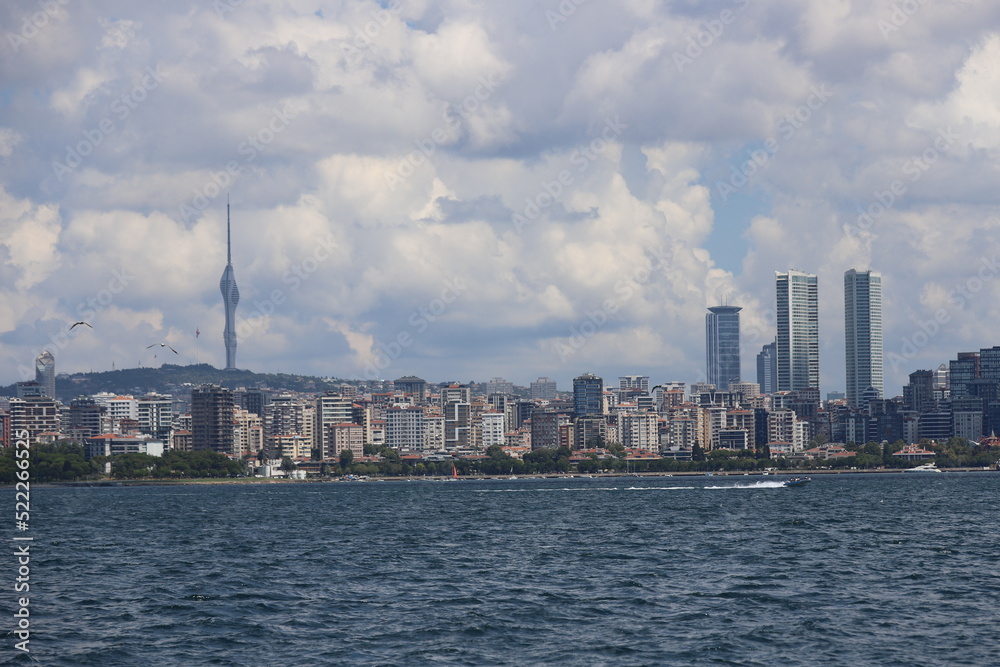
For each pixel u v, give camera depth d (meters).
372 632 131.50
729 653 119.88
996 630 130.38
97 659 120.44
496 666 115.69
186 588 169.62
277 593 161.62
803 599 151.38
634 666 115.25
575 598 153.62
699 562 196.00
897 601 149.88
